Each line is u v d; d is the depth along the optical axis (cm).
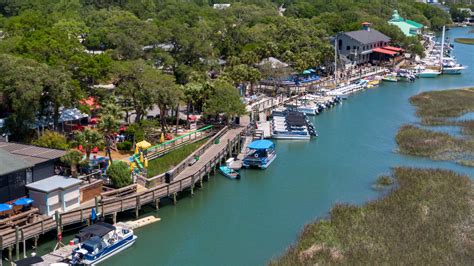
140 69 10256
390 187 8294
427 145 10412
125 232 6494
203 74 12569
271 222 7169
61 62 10238
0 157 6575
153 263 6131
